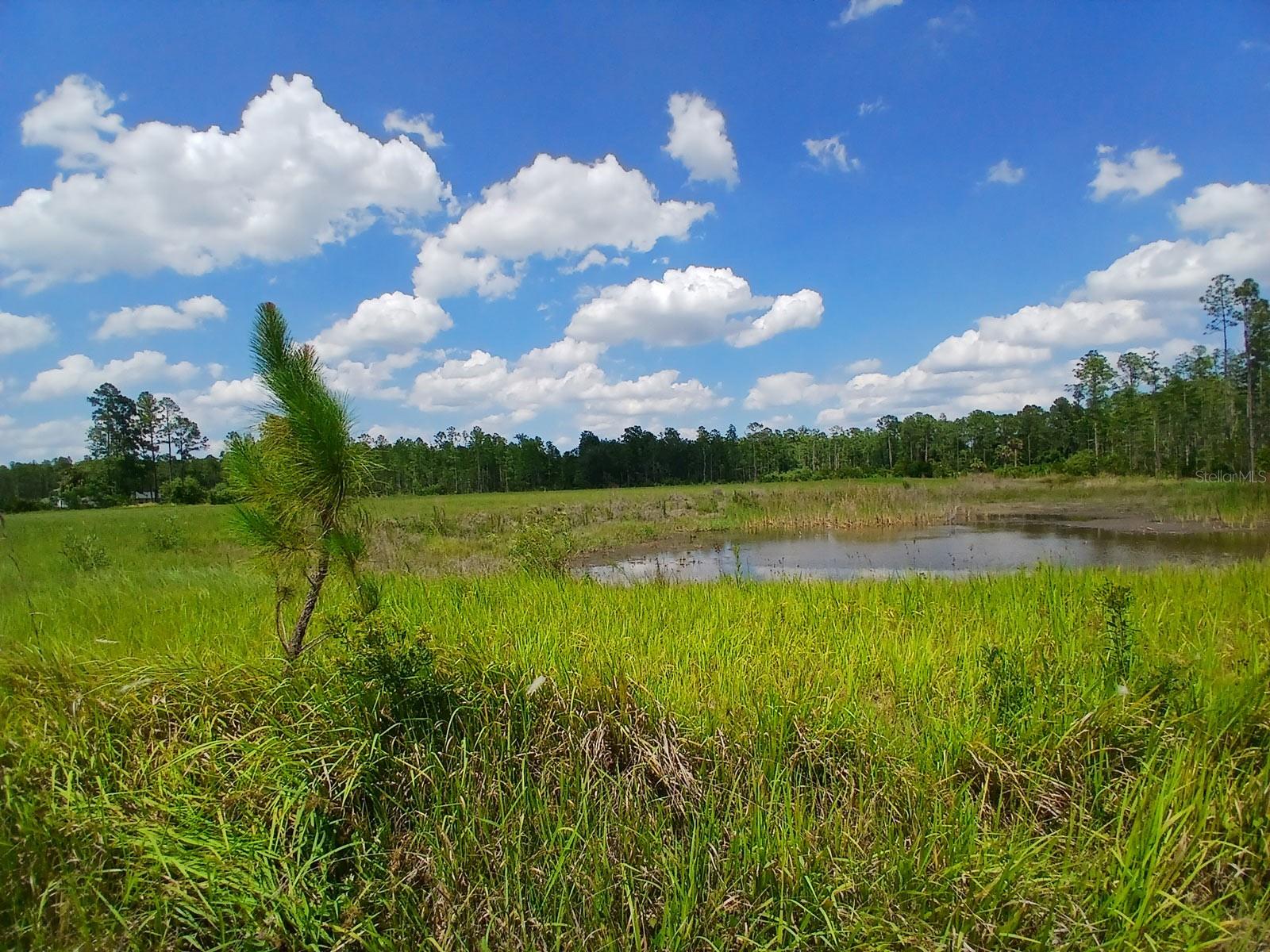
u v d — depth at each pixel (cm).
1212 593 684
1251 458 4047
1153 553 1803
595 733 345
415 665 344
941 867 270
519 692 361
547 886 261
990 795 330
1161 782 296
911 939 236
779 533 2620
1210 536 2167
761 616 601
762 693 379
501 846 280
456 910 259
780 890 257
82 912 234
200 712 346
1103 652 441
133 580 980
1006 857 268
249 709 353
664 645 470
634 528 2647
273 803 282
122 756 319
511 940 249
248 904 243
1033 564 1647
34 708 341
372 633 345
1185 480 4094
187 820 272
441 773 313
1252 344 4172
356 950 250
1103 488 3762
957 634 517
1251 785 303
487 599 635
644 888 268
